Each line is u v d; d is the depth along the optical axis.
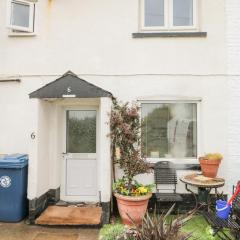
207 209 6.36
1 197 6.22
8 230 5.81
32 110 6.36
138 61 7.11
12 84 7.22
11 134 7.18
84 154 7.41
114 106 6.82
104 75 7.13
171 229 4.04
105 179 6.22
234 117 6.96
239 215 5.28
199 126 7.07
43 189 6.71
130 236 4.12
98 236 5.54
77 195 7.36
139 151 6.57
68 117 7.50
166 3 7.32
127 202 5.90
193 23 7.27
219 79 7.00
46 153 6.90
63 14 7.23
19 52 7.23
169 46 7.08
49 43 7.20
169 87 7.05
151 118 7.20
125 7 7.17
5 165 6.14
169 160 7.06
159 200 6.22
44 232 5.72
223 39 7.04
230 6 7.06
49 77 7.19
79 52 7.18
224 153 6.94
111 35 7.16
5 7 7.27
